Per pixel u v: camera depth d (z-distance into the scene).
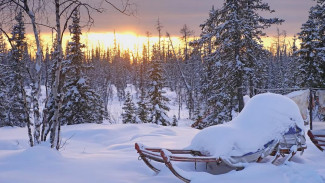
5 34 8.26
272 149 6.28
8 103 27.97
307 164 6.60
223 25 20.17
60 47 8.12
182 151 6.36
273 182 5.12
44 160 6.32
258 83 22.41
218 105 24.38
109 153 8.77
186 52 52.91
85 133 14.74
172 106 62.28
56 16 8.05
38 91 8.27
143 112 32.38
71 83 24.44
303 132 6.85
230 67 21.08
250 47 21.14
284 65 67.12
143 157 5.92
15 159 6.31
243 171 5.58
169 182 5.44
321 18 27.47
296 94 10.49
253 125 6.52
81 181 5.24
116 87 85.69
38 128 8.21
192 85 51.66
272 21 21.44
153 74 30.89
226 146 5.89
